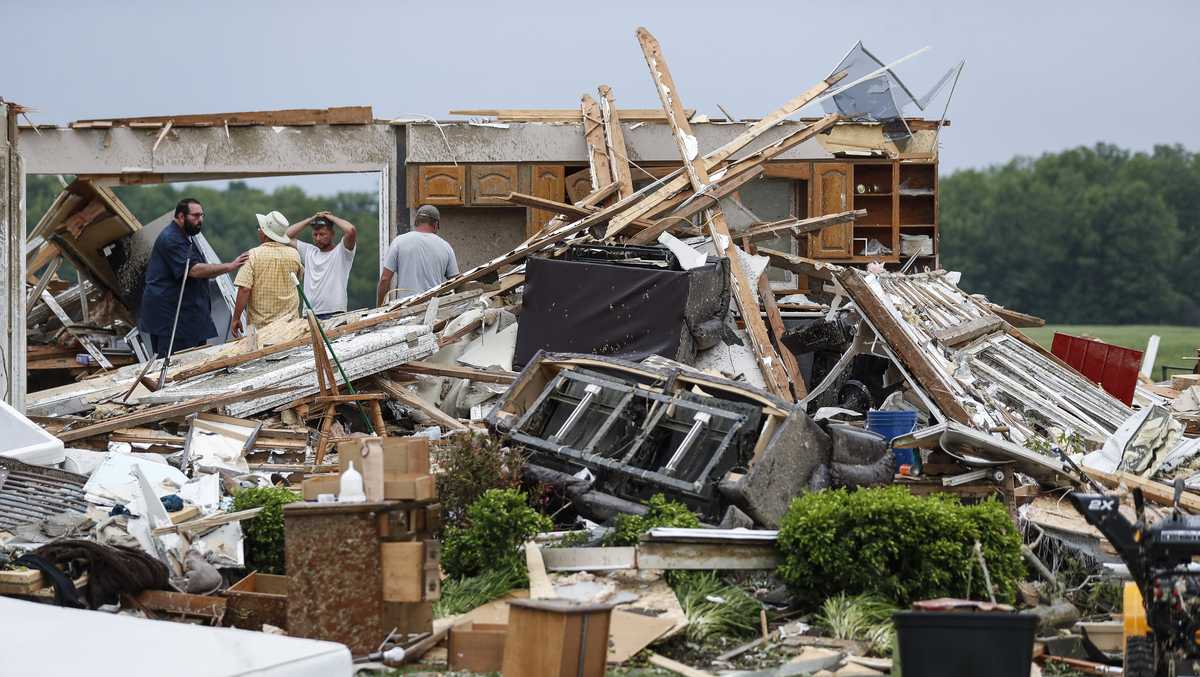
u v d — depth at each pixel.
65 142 30.78
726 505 15.28
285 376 21.19
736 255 24.77
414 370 22.69
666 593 13.45
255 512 14.49
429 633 12.07
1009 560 13.51
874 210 33.62
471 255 32.47
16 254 21.08
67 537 14.22
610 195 28.55
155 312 26.75
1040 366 23.39
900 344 21.20
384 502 11.71
